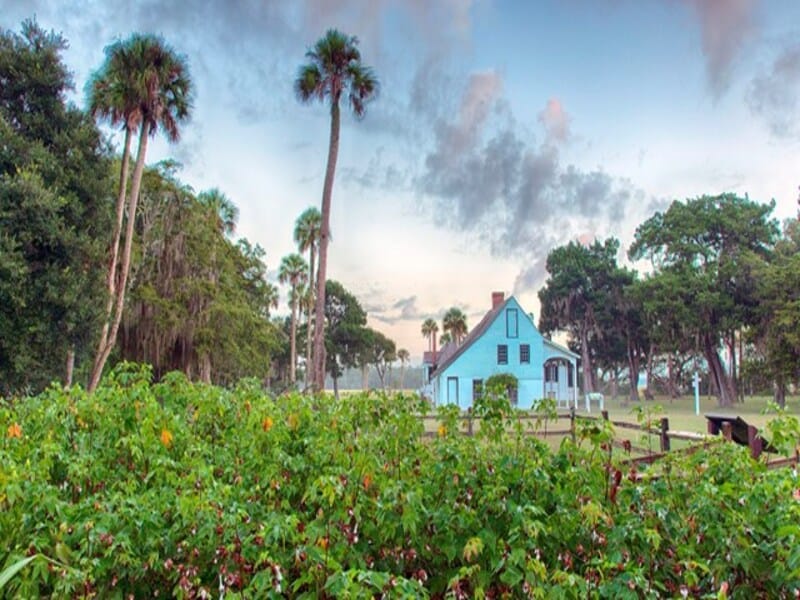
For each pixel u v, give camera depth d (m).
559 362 32.28
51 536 1.86
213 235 24.03
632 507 2.20
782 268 26.64
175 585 1.88
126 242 15.16
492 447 2.57
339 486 2.05
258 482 2.55
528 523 1.90
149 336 19.89
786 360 25.52
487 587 1.93
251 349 25.38
